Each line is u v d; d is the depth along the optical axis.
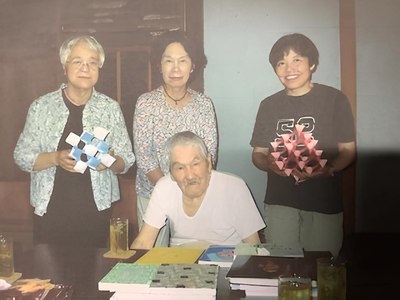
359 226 1.97
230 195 2.01
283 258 1.83
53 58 2.04
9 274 1.69
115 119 2.04
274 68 1.97
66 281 1.67
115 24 2.01
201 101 2.00
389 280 1.96
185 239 2.04
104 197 2.06
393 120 1.95
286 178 1.99
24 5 2.04
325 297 1.73
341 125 1.96
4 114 2.07
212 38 1.98
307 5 1.94
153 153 2.03
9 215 2.08
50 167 2.07
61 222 2.06
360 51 1.94
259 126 1.99
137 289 1.53
